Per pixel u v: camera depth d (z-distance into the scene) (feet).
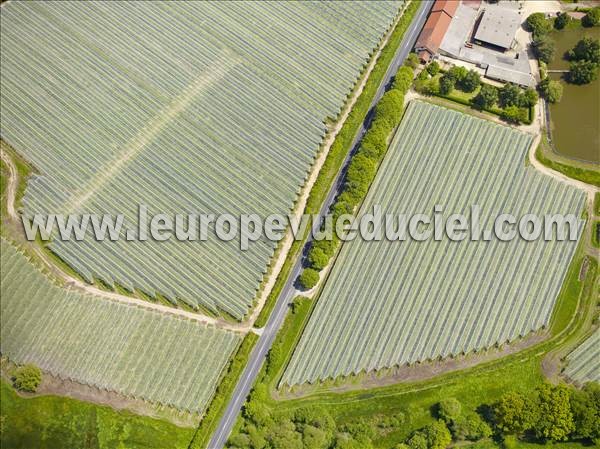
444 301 371.97
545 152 410.11
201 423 344.69
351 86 454.40
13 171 434.71
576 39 453.58
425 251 387.55
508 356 353.92
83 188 423.64
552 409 312.50
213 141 436.35
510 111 418.31
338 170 417.28
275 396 354.54
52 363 369.71
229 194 415.03
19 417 357.61
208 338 371.15
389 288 378.73
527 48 452.35
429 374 353.72
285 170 422.00
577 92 431.43
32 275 396.57
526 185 400.67
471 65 449.89
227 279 387.75
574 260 375.45
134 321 378.73
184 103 454.81
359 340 365.81
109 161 433.07
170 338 372.58
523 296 368.27
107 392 361.10
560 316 360.89
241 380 358.84
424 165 414.82
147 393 357.82
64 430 352.49
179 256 396.57
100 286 393.70
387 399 348.18
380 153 413.18
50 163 435.12
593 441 319.47
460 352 357.41
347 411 347.15
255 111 447.42
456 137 422.00
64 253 401.90
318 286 383.24
